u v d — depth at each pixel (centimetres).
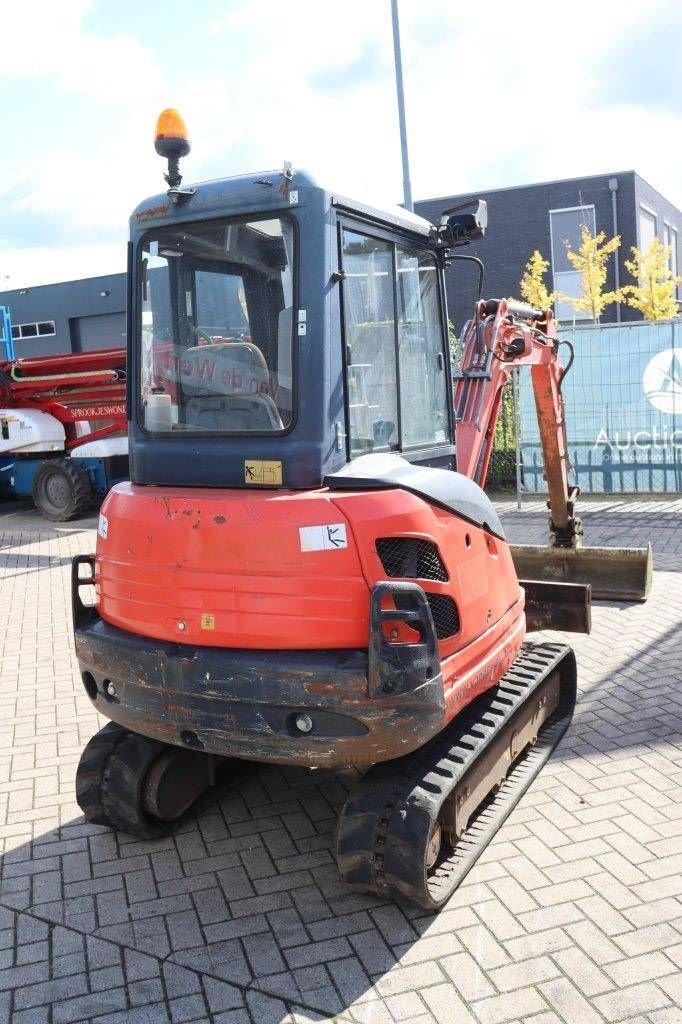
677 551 971
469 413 514
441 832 390
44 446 1475
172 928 369
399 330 415
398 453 412
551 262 2745
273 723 346
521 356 595
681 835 415
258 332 369
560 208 2717
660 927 350
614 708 565
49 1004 328
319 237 352
